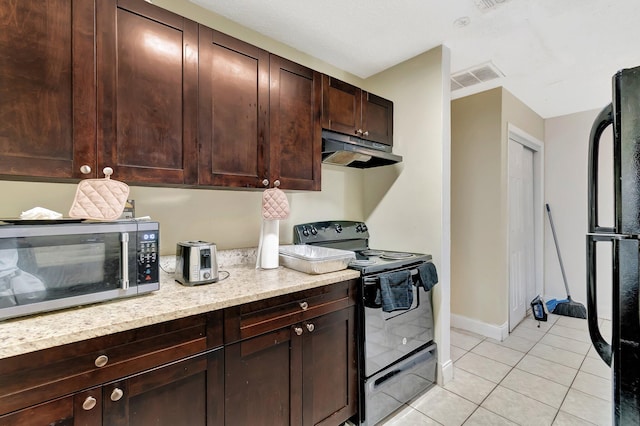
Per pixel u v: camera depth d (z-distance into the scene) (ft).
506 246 9.56
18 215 4.29
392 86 8.18
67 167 3.64
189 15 5.81
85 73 3.74
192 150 4.61
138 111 4.14
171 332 3.59
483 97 9.74
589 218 3.05
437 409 6.20
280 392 4.59
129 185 4.83
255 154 5.34
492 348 8.86
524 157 11.59
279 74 5.67
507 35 6.78
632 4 5.72
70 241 3.40
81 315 3.34
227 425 4.03
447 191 7.27
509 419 5.87
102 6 3.87
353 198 8.77
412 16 6.14
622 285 2.48
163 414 3.53
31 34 3.43
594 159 2.96
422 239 7.50
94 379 3.08
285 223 7.40
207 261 4.71
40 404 2.81
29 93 3.42
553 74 8.59
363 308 5.64
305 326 4.87
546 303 12.00
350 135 6.97
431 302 7.14
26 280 3.13
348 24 6.42
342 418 5.40
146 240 3.96
